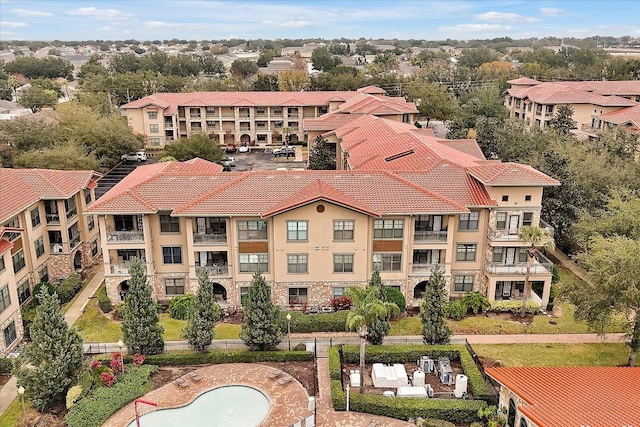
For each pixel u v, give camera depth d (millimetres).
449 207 42062
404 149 54750
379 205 42094
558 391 27797
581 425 23922
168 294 45750
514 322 42219
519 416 28062
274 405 31828
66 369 32406
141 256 44469
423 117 119438
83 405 31594
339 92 109250
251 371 35688
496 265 44375
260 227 42812
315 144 76062
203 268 42844
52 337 31969
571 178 54188
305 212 41719
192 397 32688
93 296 47188
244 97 105125
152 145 101688
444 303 41062
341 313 41656
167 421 30750
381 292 37125
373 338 38188
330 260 43062
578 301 36781
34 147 74062
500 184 42562
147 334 35906
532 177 42875
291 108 105000
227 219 42656
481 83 139750
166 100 103750
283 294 43875
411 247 43375
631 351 35719
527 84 122875
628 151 65812
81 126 81625
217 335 40531
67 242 49781
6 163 72500
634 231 44562
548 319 42875
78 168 68438
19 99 132000
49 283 47781
